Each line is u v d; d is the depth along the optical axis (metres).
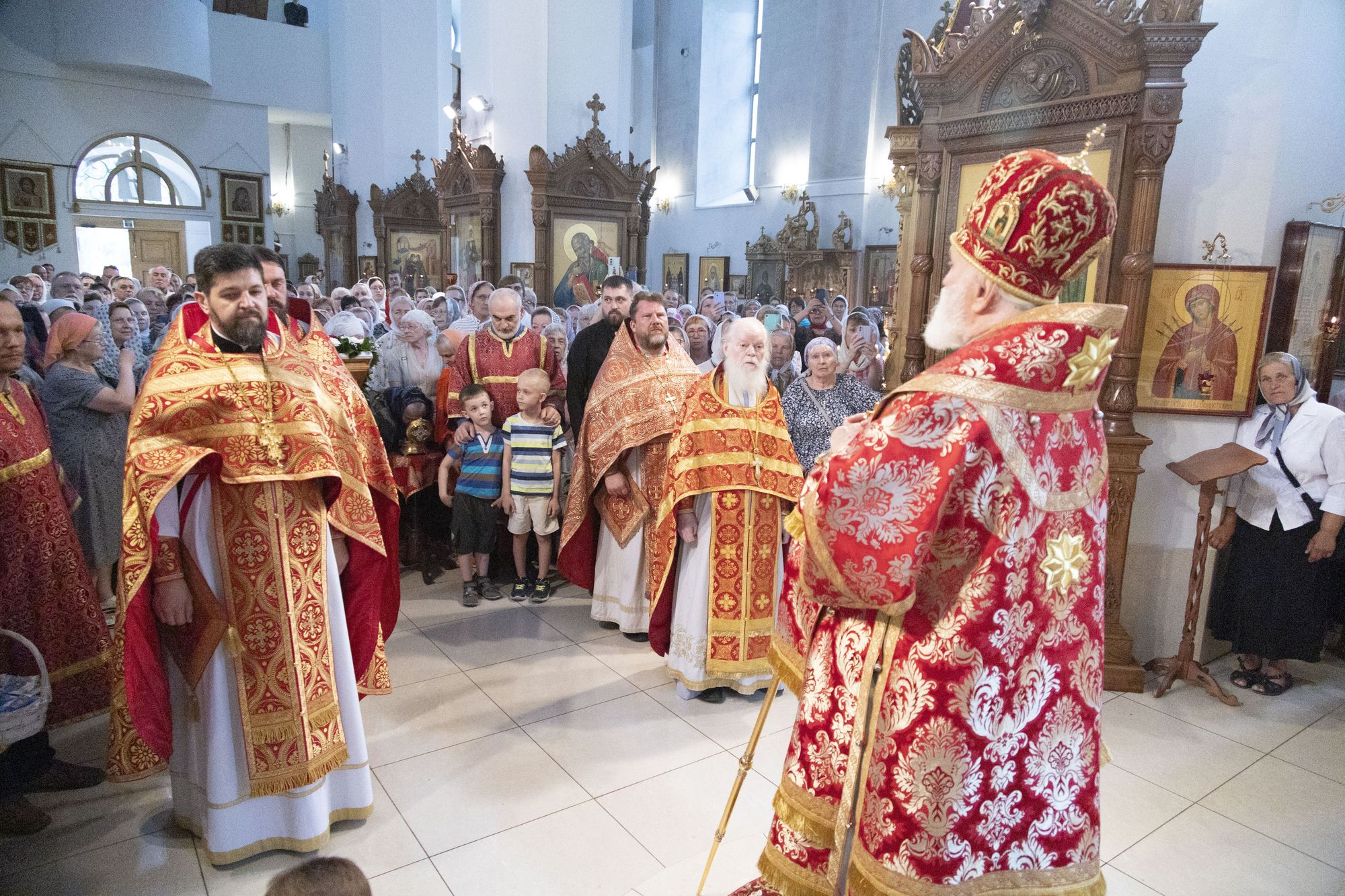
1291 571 3.42
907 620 1.33
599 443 3.83
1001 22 3.59
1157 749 3.09
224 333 2.24
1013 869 1.33
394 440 4.64
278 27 17.12
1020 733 1.31
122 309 4.85
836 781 1.45
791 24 16.88
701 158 19.30
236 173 16.94
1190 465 3.42
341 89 16.08
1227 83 3.45
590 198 10.15
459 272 10.81
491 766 2.88
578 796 2.72
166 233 16.41
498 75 9.80
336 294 8.84
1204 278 3.50
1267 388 3.42
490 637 3.98
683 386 3.83
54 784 2.67
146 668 2.16
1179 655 3.56
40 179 14.70
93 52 14.45
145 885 2.27
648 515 3.85
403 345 5.13
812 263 16.36
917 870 1.29
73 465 3.75
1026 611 1.29
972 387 1.25
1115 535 3.52
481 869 2.37
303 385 2.34
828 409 3.84
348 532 2.49
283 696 2.29
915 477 1.24
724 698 3.43
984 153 3.74
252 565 2.23
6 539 2.64
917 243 4.00
